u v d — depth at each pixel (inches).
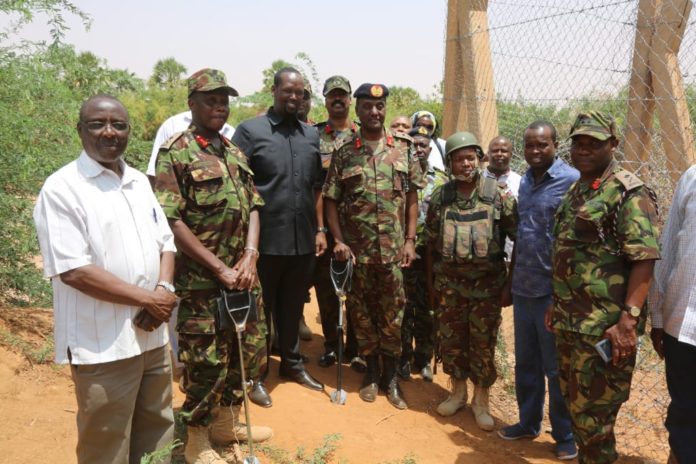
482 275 161.8
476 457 149.5
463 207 161.9
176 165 123.7
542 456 153.8
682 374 124.6
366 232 164.7
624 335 119.5
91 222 99.3
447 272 165.5
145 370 109.9
